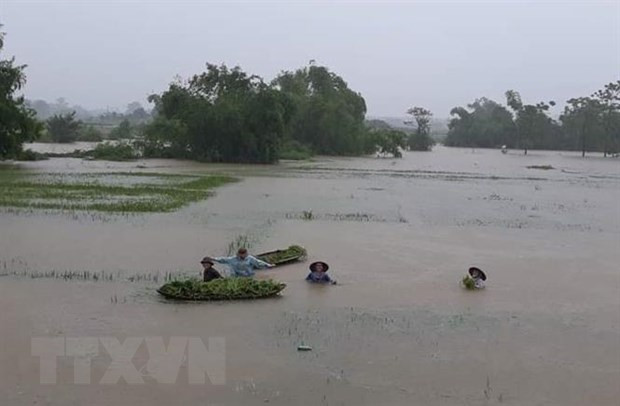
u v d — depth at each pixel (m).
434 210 32.59
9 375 9.80
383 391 9.80
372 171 62.19
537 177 61.25
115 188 36.47
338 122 92.62
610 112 118.19
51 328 11.95
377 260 19.44
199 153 69.88
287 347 11.49
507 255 21.05
